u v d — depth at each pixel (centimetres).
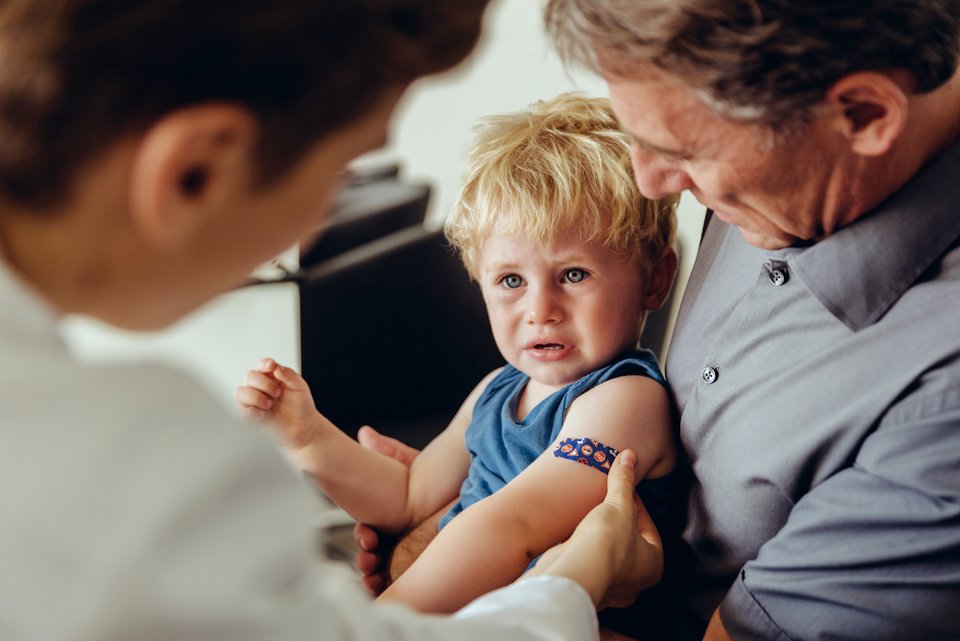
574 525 104
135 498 41
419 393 171
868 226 84
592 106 120
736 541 98
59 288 49
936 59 73
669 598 110
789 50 69
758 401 94
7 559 39
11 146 45
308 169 50
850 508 82
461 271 166
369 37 47
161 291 50
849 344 87
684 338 110
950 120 83
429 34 50
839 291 86
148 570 40
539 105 125
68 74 44
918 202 83
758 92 71
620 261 112
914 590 80
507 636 59
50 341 45
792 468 89
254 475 45
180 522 41
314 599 49
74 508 40
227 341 192
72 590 39
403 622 56
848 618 83
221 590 42
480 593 101
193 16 44
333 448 127
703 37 68
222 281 52
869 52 70
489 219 112
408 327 167
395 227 226
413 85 53
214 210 47
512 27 281
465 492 123
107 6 43
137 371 45
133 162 45
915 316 83
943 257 84
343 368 166
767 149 75
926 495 78
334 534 178
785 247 92
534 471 106
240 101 45
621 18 69
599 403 109
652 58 70
